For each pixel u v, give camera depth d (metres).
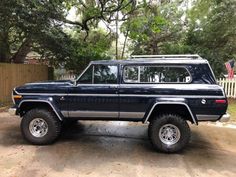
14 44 13.24
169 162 4.84
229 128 7.38
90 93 5.48
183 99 5.16
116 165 4.66
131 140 6.16
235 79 12.59
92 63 5.59
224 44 12.82
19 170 4.39
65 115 5.65
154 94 5.28
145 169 4.51
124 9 12.62
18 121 7.82
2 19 9.57
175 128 5.27
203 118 5.17
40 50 12.90
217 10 12.15
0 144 5.69
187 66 5.30
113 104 5.43
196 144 5.93
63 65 13.61
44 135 5.65
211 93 5.09
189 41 13.41
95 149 5.48
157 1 14.07
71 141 6.00
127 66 5.48
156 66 5.41
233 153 5.41
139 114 5.38
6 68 10.54
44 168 4.48
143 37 13.34
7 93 10.68
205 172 4.45
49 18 10.43
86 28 13.40
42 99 5.60
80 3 12.73
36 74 12.66
